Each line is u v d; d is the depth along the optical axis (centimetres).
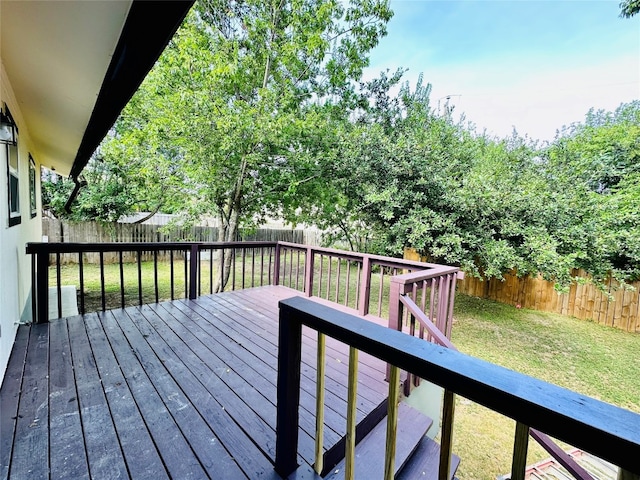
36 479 130
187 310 364
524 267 570
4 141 227
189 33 522
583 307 645
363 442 178
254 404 187
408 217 634
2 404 180
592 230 559
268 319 345
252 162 605
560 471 273
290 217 805
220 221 723
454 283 301
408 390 227
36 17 156
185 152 594
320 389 131
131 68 185
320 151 654
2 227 229
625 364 464
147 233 1057
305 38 591
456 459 183
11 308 259
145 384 205
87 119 321
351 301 711
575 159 765
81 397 189
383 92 813
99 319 321
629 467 52
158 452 148
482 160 909
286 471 137
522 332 580
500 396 67
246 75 597
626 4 623
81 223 963
